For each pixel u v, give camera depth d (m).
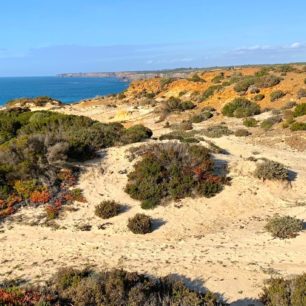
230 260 11.34
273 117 33.78
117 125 25.78
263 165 17.81
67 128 22.48
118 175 17.16
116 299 8.01
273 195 16.62
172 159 17.23
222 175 17.69
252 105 40.00
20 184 15.44
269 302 8.62
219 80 56.28
